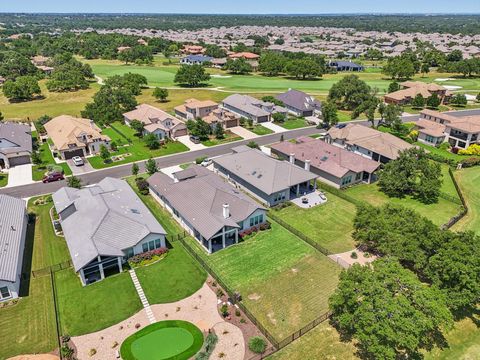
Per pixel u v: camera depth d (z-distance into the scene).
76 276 45.09
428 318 33.09
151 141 86.75
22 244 49.25
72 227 48.84
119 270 45.88
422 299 33.97
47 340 36.38
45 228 55.00
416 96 126.75
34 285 43.56
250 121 104.62
